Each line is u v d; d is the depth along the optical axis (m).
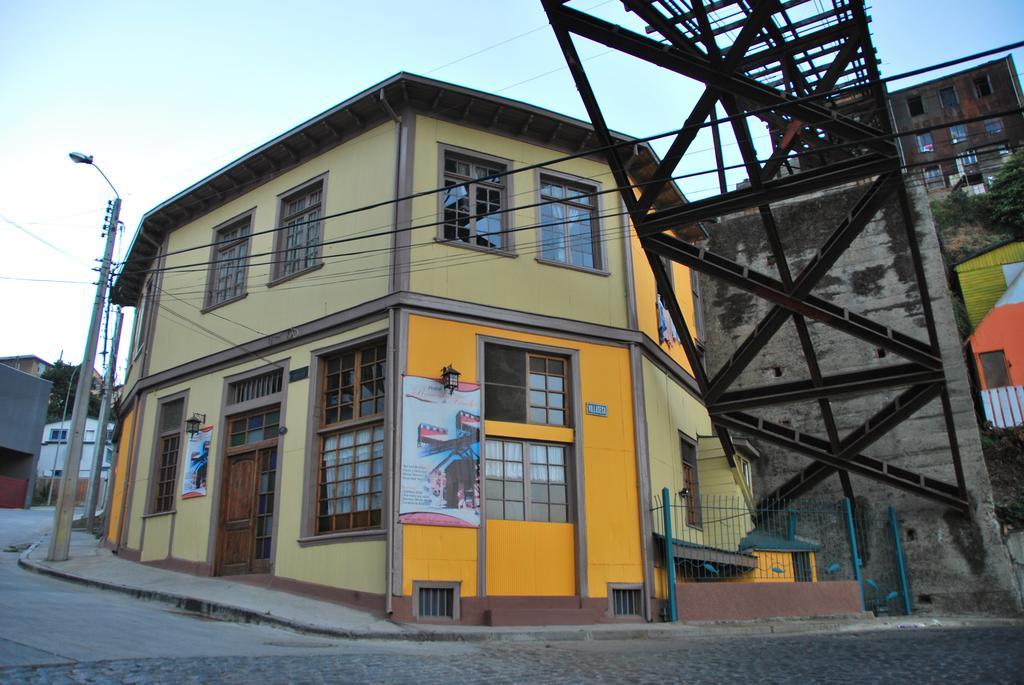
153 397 17.84
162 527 16.22
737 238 21.75
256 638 9.40
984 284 28.91
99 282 17.31
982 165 43.81
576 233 15.91
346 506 13.34
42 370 58.09
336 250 14.93
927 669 7.71
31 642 7.08
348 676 6.68
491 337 14.02
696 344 20.34
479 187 15.12
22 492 38.22
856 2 11.82
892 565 17.69
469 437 13.23
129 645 7.60
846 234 13.59
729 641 11.02
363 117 15.27
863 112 14.09
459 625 12.01
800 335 14.84
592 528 13.78
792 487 18.14
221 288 17.31
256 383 15.70
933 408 18.45
